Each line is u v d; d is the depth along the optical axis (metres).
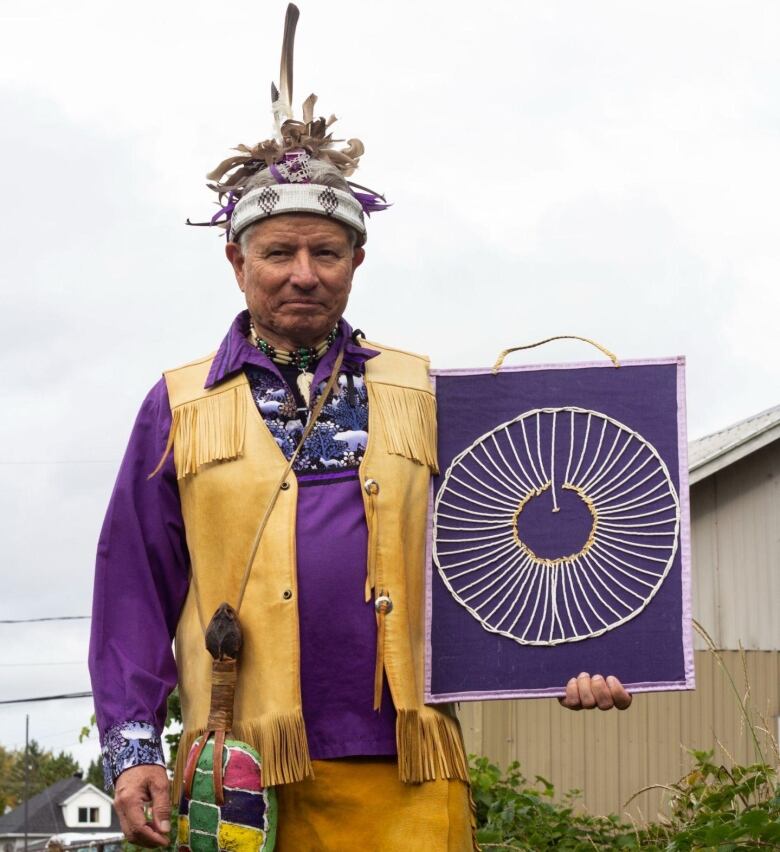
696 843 4.75
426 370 3.74
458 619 3.59
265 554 3.44
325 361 3.64
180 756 3.51
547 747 11.67
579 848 6.58
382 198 3.76
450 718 3.56
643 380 3.69
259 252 3.58
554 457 3.67
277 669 3.38
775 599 11.91
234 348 3.65
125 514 3.62
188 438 3.57
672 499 3.62
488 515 3.65
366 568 3.46
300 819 3.41
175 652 3.63
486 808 7.10
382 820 3.40
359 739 3.39
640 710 11.67
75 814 66.62
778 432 11.81
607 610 3.58
